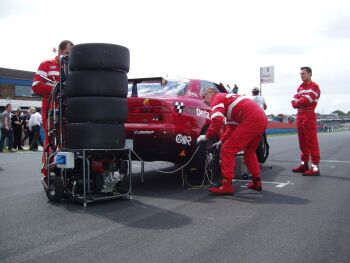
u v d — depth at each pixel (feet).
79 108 14.25
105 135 14.33
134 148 17.12
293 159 32.37
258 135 17.25
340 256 9.23
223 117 16.62
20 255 9.30
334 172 23.77
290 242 10.21
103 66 14.25
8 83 140.87
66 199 15.75
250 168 17.65
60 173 15.98
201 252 9.47
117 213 13.34
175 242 10.21
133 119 17.15
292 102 23.40
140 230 11.30
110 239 10.47
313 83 22.59
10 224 11.98
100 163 14.92
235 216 12.92
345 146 48.78
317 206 14.37
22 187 18.63
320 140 66.69
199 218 12.66
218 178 21.67
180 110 17.33
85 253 9.42
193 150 18.20
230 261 8.89
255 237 10.62
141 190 17.89
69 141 14.52
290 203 14.92
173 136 16.85
